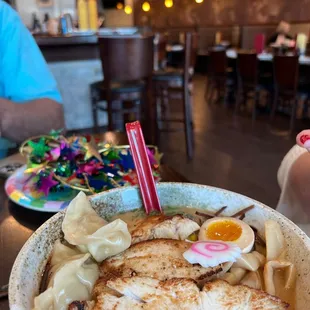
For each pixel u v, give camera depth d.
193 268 0.43
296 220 0.81
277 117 4.58
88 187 0.83
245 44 7.34
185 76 2.96
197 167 2.94
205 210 0.63
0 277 0.60
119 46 2.24
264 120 4.45
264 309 0.36
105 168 0.88
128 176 0.88
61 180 0.84
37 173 0.86
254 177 2.71
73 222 0.54
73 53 3.07
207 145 3.50
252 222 0.57
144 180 0.63
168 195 0.65
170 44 7.74
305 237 0.47
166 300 0.37
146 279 0.40
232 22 7.73
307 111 4.37
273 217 0.54
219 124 4.29
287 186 0.84
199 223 0.59
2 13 1.36
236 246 0.44
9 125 1.20
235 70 5.11
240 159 3.10
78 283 0.44
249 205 0.58
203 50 8.27
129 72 2.35
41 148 0.90
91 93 2.95
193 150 3.34
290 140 3.60
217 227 0.54
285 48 4.77
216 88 5.86
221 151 3.32
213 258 0.42
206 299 0.37
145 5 5.96
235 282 0.43
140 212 0.64
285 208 0.84
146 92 2.61
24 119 1.21
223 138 3.72
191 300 0.37
